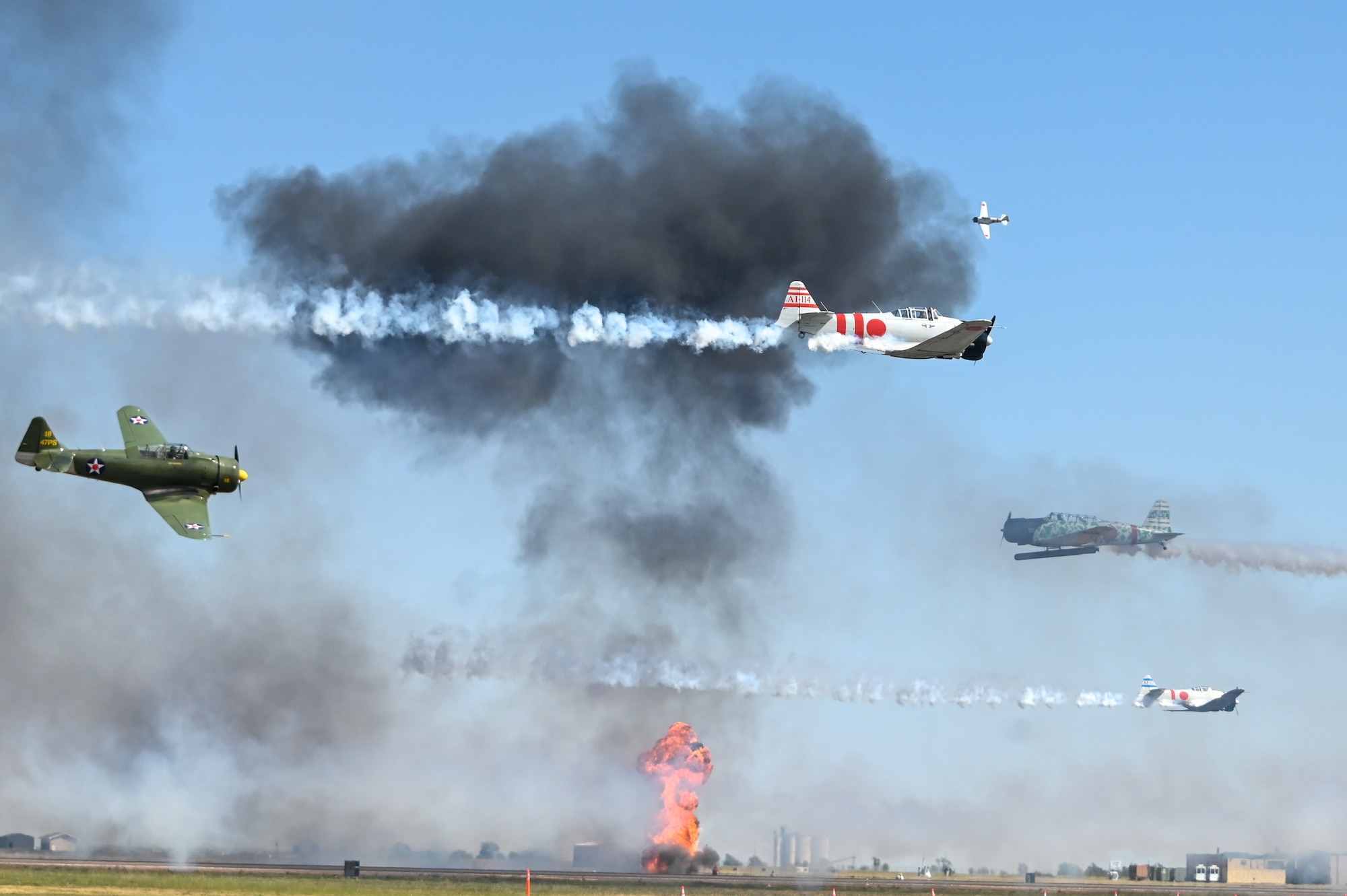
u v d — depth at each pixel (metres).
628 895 148.25
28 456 130.62
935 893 169.12
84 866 147.25
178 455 133.12
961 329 164.38
